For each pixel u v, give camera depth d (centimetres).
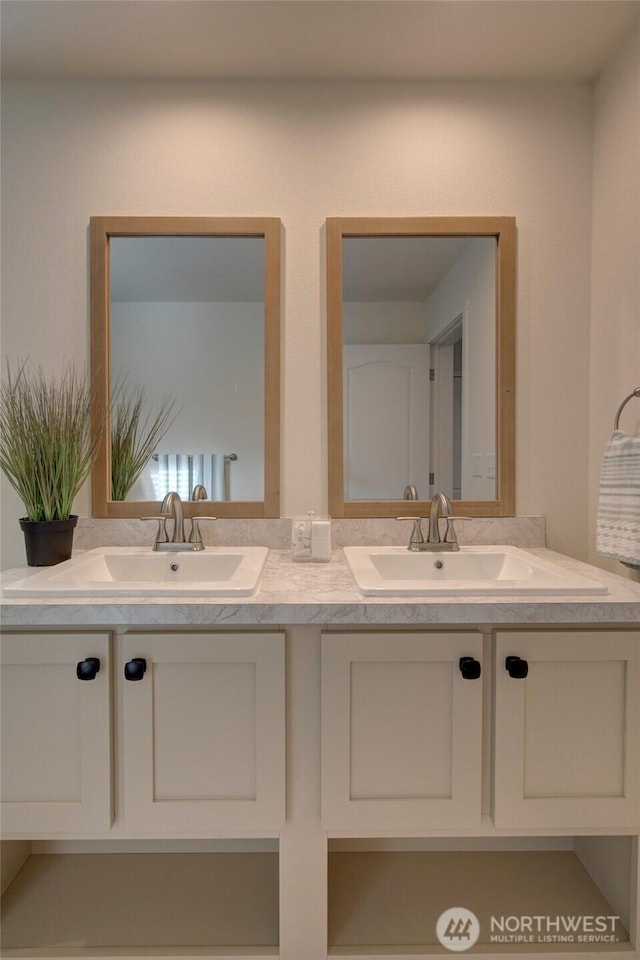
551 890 140
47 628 115
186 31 150
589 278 172
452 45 156
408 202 171
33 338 169
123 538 170
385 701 114
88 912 132
